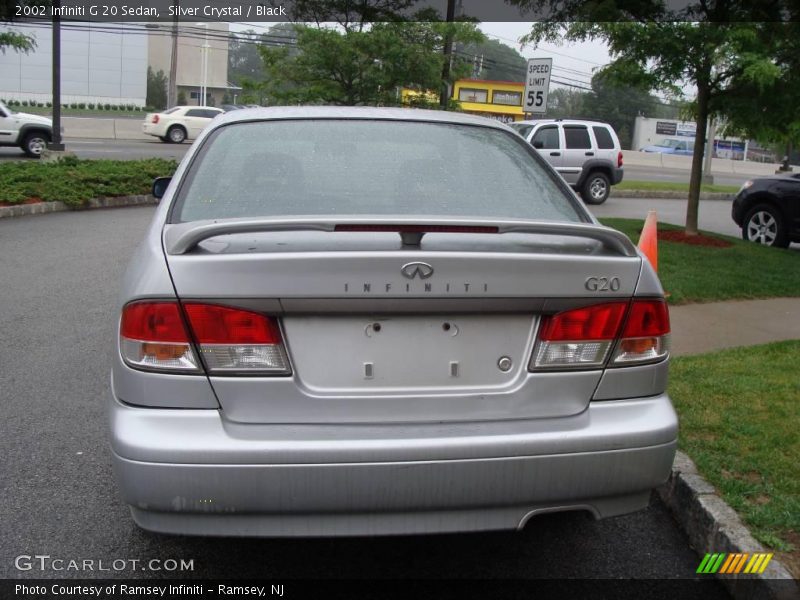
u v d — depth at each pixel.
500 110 41.38
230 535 2.73
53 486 4.01
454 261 2.76
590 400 2.96
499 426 2.84
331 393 2.79
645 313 2.99
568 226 2.85
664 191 24.11
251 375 2.74
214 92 85.12
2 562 3.36
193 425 2.71
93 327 6.78
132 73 70.38
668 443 2.96
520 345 2.91
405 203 3.46
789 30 9.65
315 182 3.53
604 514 2.95
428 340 2.84
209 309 2.72
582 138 20.08
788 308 8.18
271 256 2.71
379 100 14.80
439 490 2.74
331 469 2.67
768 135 10.68
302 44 14.65
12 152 23.97
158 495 2.67
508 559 3.52
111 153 26.45
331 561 3.46
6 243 10.41
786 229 12.41
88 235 11.28
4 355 6.00
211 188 3.50
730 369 5.70
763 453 4.16
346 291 2.72
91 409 5.01
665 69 10.41
